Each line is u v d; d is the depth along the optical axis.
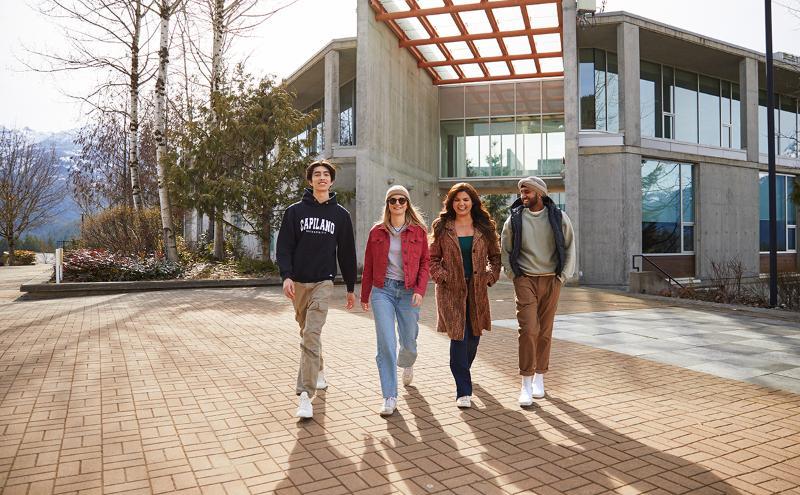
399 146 19.81
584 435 3.59
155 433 3.58
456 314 4.21
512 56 20.34
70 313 8.84
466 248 4.34
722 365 5.67
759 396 4.55
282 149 16.62
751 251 19.44
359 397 4.46
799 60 20.20
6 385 4.65
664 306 10.98
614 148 16.50
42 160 37.94
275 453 3.25
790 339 7.17
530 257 4.36
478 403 4.32
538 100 24.20
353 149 19.11
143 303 10.32
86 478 2.88
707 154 18.44
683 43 17.81
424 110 22.89
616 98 18.66
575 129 16.44
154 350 6.10
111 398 4.33
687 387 4.82
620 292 14.02
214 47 17.81
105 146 25.64
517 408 4.18
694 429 3.72
